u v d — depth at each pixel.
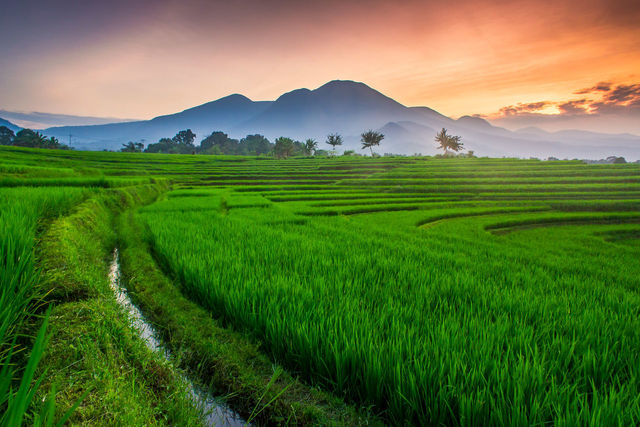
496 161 84.88
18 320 3.94
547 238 17.17
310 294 5.78
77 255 7.71
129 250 10.77
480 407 3.10
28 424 2.66
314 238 12.20
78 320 4.62
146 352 4.58
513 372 3.51
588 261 11.82
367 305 5.73
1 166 24.42
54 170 29.02
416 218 22.06
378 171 70.75
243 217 18.23
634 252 14.54
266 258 8.48
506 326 4.77
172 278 8.23
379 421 3.62
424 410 3.52
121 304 6.46
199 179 57.09
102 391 3.25
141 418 3.11
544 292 7.30
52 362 3.56
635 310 6.14
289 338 4.68
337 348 4.06
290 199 32.69
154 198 31.89
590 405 3.39
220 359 4.70
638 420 2.95
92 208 14.66
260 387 4.14
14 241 5.17
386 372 3.77
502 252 12.05
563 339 4.46
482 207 28.83
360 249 10.45
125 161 77.44
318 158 120.31
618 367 4.07
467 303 6.12
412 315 5.21
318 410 3.76
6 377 1.94
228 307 5.77
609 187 39.03
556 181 48.81
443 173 58.09
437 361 3.77
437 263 9.36
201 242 10.12
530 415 3.00
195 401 3.97
